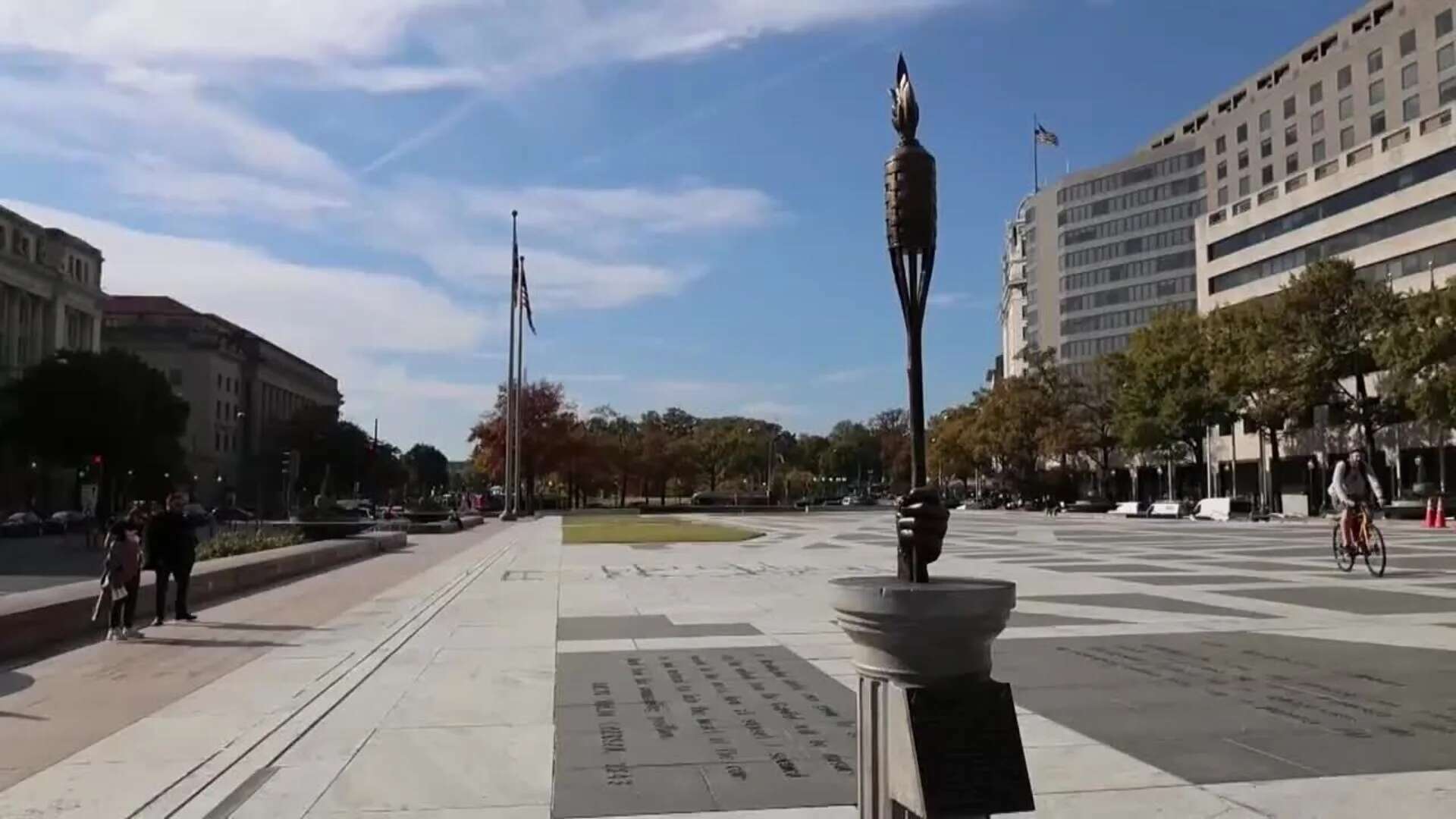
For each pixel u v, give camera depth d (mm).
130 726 8195
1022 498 89562
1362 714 7910
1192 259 119688
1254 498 70500
